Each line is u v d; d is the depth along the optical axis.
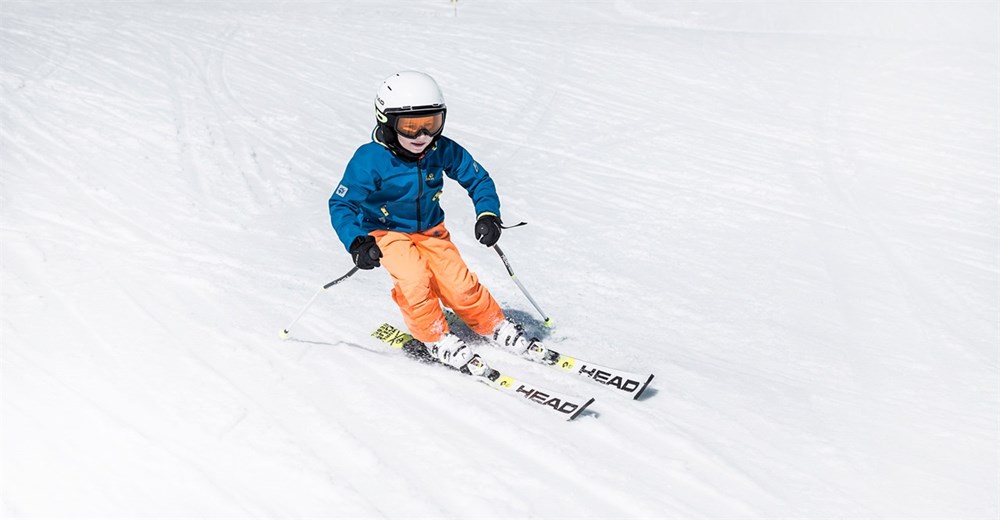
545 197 7.01
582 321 4.78
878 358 4.38
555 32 13.27
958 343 4.58
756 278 5.48
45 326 4.21
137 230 5.72
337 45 11.84
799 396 3.92
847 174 7.62
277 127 8.35
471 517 2.93
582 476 3.18
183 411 3.50
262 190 6.76
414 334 3.99
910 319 4.91
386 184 3.79
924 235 6.33
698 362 4.27
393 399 3.69
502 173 7.62
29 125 7.49
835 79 10.52
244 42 11.62
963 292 5.32
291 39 12.03
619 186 7.30
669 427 3.55
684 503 3.04
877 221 6.60
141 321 4.34
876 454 3.42
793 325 4.79
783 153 8.13
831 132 8.73
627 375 3.91
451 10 17.33
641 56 11.66
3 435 3.29
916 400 3.91
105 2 15.30
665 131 8.74
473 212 6.66
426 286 3.84
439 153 3.89
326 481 3.08
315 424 3.44
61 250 5.24
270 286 4.98
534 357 4.13
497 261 5.67
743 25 17.12
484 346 4.32
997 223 6.60
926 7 17.62
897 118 9.11
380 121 3.65
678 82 10.48
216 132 7.96
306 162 7.54
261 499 2.99
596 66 11.16
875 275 5.59
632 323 4.77
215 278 5.03
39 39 10.66
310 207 6.54
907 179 7.52
